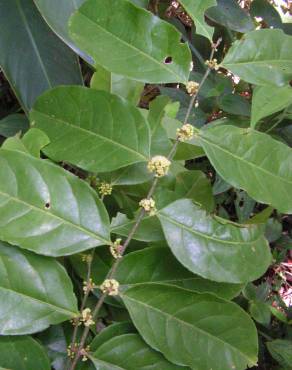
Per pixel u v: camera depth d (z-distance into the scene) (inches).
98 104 13.5
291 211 13.5
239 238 13.0
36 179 12.2
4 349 12.2
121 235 14.2
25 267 12.3
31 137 13.4
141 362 12.9
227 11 24.6
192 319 13.0
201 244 12.6
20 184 12.1
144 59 13.3
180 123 16.1
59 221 12.3
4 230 11.7
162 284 12.6
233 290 13.9
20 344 12.4
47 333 13.9
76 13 13.2
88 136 13.6
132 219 14.3
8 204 11.9
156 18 13.1
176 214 12.6
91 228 12.5
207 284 13.8
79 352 12.6
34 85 18.2
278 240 27.0
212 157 13.2
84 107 13.6
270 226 25.3
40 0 16.6
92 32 13.2
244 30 24.6
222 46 26.3
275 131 23.3
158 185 15.5
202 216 12.8
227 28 25.6
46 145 13.6
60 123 13.9
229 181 13.1
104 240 12.5
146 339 12.5
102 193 14.3
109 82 15.7
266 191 13.4
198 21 13.8
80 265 14.3
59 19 16.6
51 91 13.7
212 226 12.8
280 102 14.8
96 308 12.6
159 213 12.6
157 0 25.2
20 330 11.9
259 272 13.1
